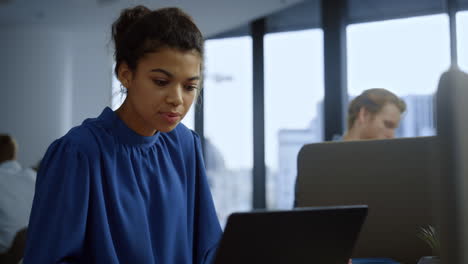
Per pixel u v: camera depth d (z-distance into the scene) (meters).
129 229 0.93
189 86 0.91
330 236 0.79
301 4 6.29
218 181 6.59
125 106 0.99
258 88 6.47
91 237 0.91
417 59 5.50
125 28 0.99
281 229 0.74
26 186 2.83
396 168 1.20
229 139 6.58
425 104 5.40
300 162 1.28
